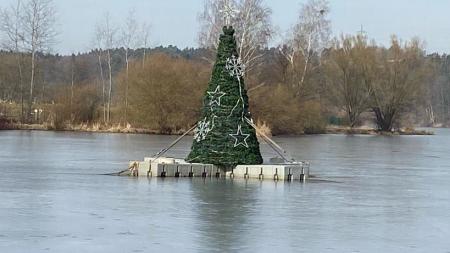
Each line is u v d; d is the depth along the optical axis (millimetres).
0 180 27078
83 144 56375
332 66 110438
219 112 30312
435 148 66938
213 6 83562
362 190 26750
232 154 30156
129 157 41750
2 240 14664
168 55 90562
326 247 14812
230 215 18828
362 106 111125
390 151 59344
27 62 96000
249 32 82062
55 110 86938
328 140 80375
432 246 15320
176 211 19328
